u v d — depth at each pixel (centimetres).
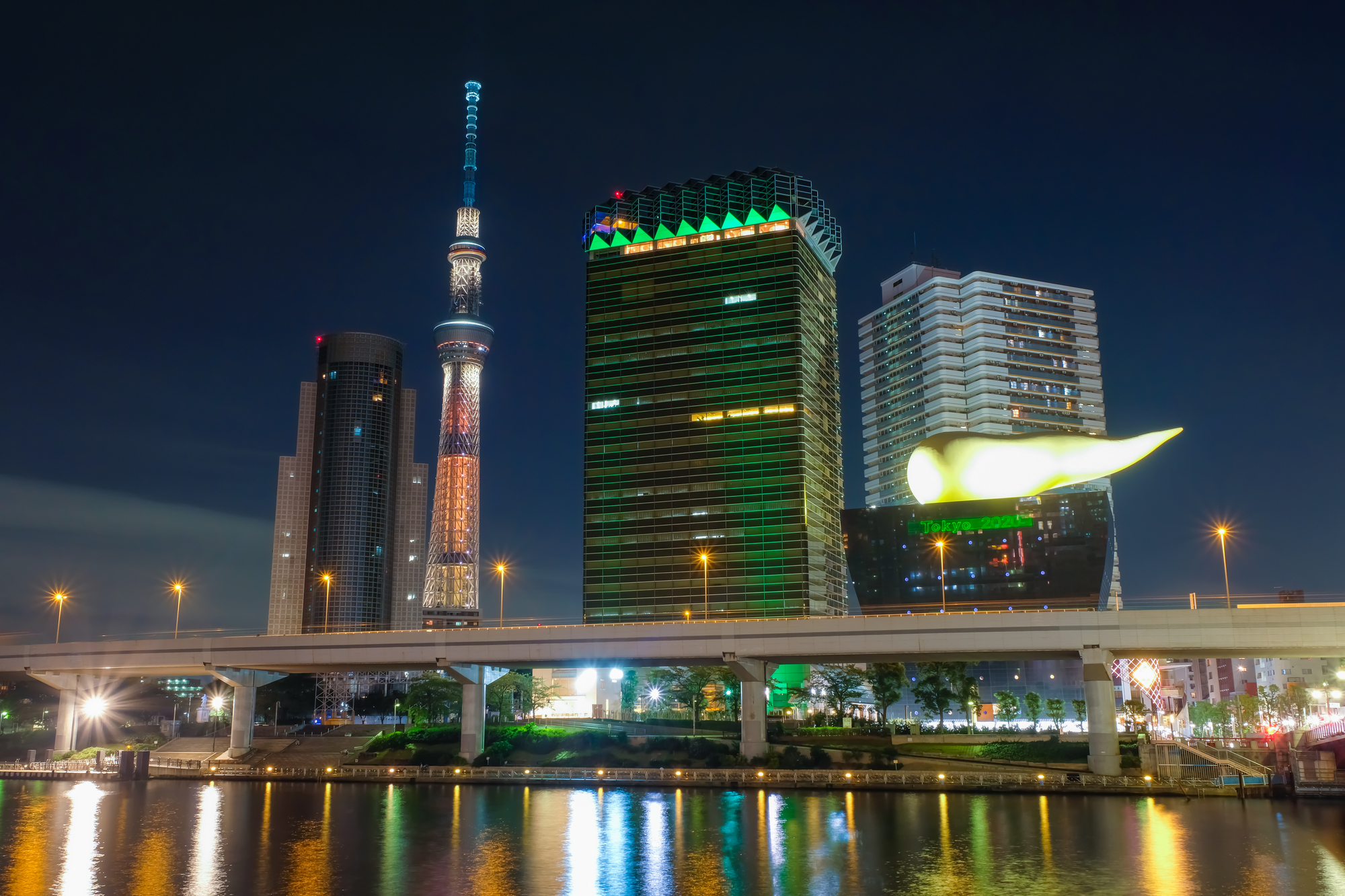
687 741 13100
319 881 6431
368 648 14012
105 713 18800
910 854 7175
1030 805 9750
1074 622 11338
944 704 15962
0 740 18900
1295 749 10731
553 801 10519
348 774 13088
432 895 6056
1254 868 6625
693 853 7294
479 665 13775
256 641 14562
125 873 6694
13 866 6925
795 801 10281
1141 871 6544
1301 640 10775
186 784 12850
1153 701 15475
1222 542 12394
